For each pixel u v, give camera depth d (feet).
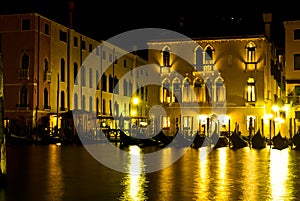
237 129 151.33
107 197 36.96
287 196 37.58
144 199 36.04
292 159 77.77
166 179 48.62
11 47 160.04
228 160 75.51
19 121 157.79
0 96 41.68
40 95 160.45
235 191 40.16
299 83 163.94
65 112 163.63
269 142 127.13
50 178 48.83
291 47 165.07
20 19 159.53
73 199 36.04
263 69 166.40
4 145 42.65
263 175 52.42
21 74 158.40
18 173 53.36
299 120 165.48
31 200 35.55
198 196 37.45
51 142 132.87
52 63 167.22
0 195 37.78
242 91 168.14
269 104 170.09
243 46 168.45
